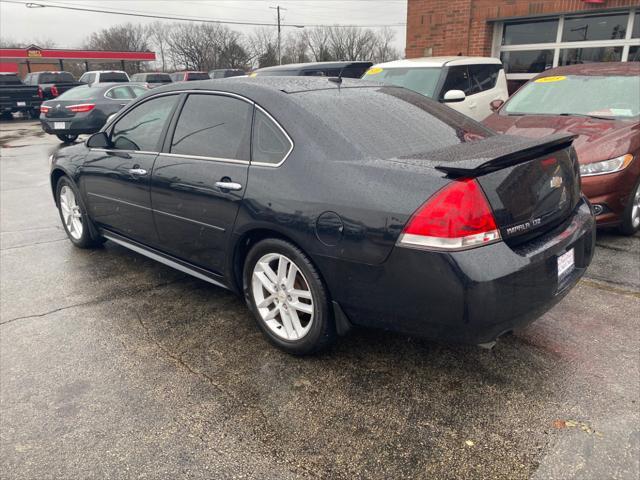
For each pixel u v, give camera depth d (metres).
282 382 2.74
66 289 4.00
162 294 3.89
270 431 2.37
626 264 4.15
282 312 2.96
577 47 9.96
